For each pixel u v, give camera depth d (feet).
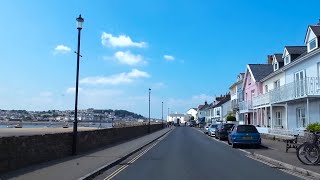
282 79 124.36
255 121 160.35
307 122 93.35
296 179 40.86
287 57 120.26
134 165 54.95
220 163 56.49
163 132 204.85
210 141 119.85
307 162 52.60
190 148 88.89
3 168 41.65
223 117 327.26
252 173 45.39
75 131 66.03
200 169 49.14
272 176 42.98
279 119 131.03
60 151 60.80
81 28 64.44
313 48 98.22
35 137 50.75
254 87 163.63
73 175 41.52
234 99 236.84
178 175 43.68
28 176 40.24
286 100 104.27
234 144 89.45
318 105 96.12
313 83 90.58
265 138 119.75
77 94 65.67
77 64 65.16
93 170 45.68
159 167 51.88
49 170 45.42
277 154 68.59
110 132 99.86
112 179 41.57
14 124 348.18
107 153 70.59
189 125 426.51
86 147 75.97
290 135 101.76
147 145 99.81
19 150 45.75
